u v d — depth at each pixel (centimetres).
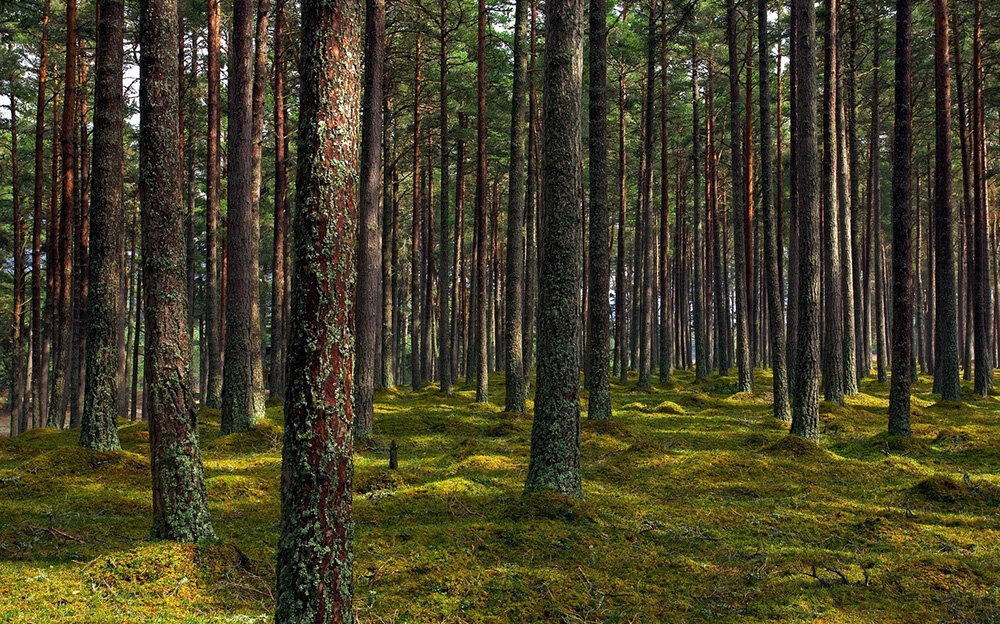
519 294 1859
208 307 1992
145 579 592
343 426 420
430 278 3064
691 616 562
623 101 2923
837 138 2220
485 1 2233
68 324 2062
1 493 938
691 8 2009
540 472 852
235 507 885
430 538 718
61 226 2125
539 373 866
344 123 429
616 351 3397
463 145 3067
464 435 1544
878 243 3061
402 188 4275
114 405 1168
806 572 663
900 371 1345
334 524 413
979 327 2250
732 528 813
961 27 2366
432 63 2634
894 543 758
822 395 2200
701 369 2994
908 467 1123
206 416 1750
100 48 1140
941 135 1867
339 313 421
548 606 563
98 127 1155
